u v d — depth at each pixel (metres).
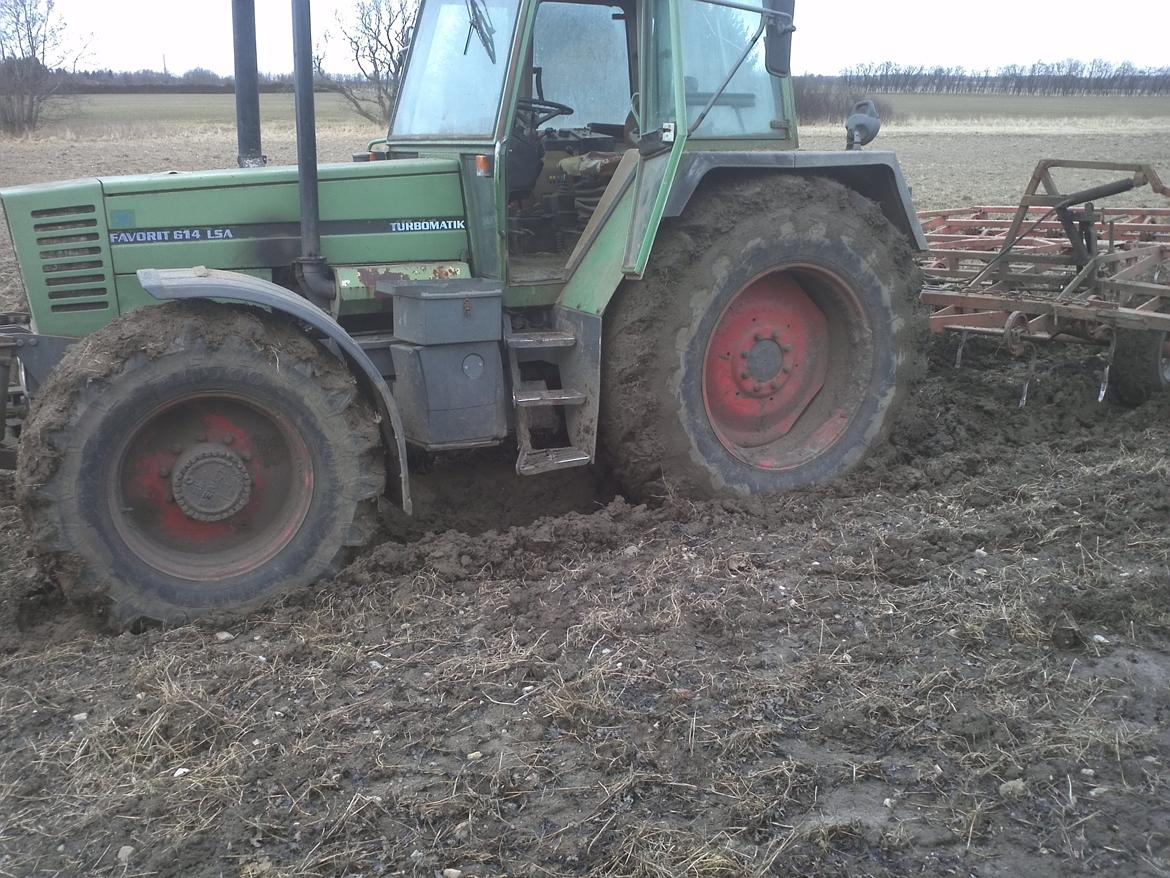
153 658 3.57
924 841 2.66
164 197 4.43
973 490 4.98
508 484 5.37
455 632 3.71
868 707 3.21
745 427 5.27
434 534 4.82
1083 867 2.58
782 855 2.60
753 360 5.16
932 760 2.99
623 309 4.64
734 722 3.14
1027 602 3.83
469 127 4.73
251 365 3.86
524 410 4.62
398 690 3.34
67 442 3.63
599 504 5.23
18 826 2.72
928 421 6.04
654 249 4.63
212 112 41.56
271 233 4.59
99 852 2.63
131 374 3.70
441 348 4.34
